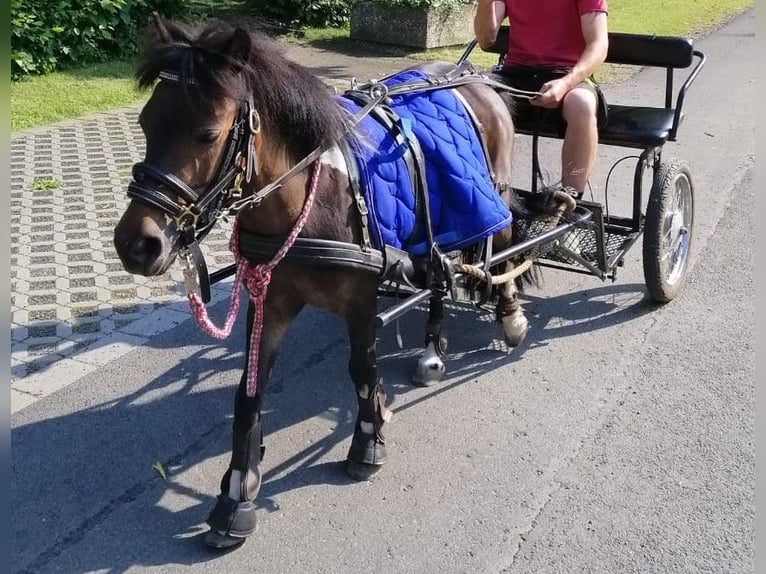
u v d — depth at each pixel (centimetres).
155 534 287
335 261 260
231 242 271
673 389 379
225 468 324
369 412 313
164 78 213
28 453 327
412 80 338
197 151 215
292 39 1108
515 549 282
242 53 219
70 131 734
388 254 278
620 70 1055
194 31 229
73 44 895
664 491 310
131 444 335
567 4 408
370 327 292
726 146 751
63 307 439
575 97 388
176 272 485
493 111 357
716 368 396
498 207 319
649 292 453
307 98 246
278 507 302
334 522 294
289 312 283
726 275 495
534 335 430
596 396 374
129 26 939
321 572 271
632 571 271
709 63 1113
